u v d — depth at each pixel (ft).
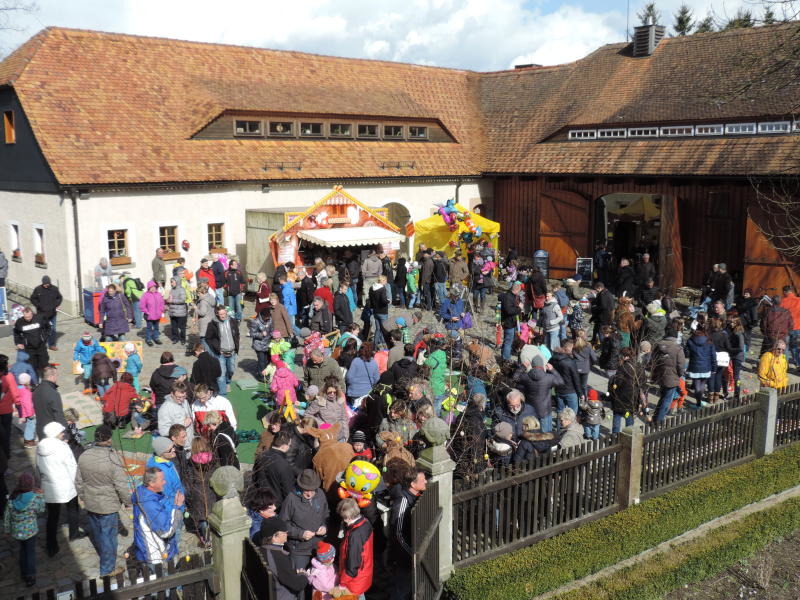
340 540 28.43
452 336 45.55
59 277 69.41
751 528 32.55
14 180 73.72
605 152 86.17
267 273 74.13
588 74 98.48
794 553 32.68
